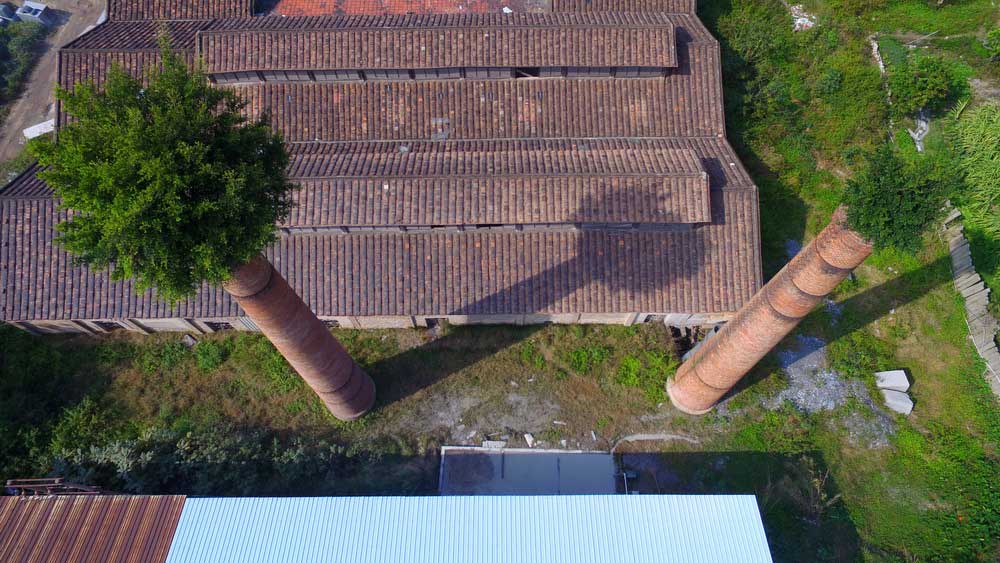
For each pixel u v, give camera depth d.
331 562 14.41
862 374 21.97
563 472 20.50
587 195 19.39
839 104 27.28
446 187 19.48
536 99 23.23
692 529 14.95
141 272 10.59
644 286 20.05
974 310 22.77
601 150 21.23
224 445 19.84
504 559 14.50
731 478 20.19
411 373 22.22
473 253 20.20
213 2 26.11
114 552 14.52
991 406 21.23
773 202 25.45
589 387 21.91
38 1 30.81
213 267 10.65
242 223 10.91
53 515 15.09
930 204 10.95
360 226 19.55
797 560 18.69
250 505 15.41
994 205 24.47
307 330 15.03
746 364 17.11
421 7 27.77
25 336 22.22
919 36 29.34
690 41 23.83
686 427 21.16
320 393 18.81
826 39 29.11
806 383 21.86
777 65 28.42
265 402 21.62
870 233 11.29
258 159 11.34
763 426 21.02
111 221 9.65
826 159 26.47
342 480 19.97
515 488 20.25
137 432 20.98
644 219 19.28
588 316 22.16
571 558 14.49
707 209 19.39
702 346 19.45
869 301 23.52
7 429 19.95
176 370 22.27
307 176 19.58
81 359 22.30
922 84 26.03
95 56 23.03
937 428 20.91
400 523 15.13
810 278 13.18
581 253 20.20
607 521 15.12
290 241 20.28
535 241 20.23
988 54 28.36
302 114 23.20
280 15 27.33
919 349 22.58
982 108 26.34
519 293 20.05
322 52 22.45
